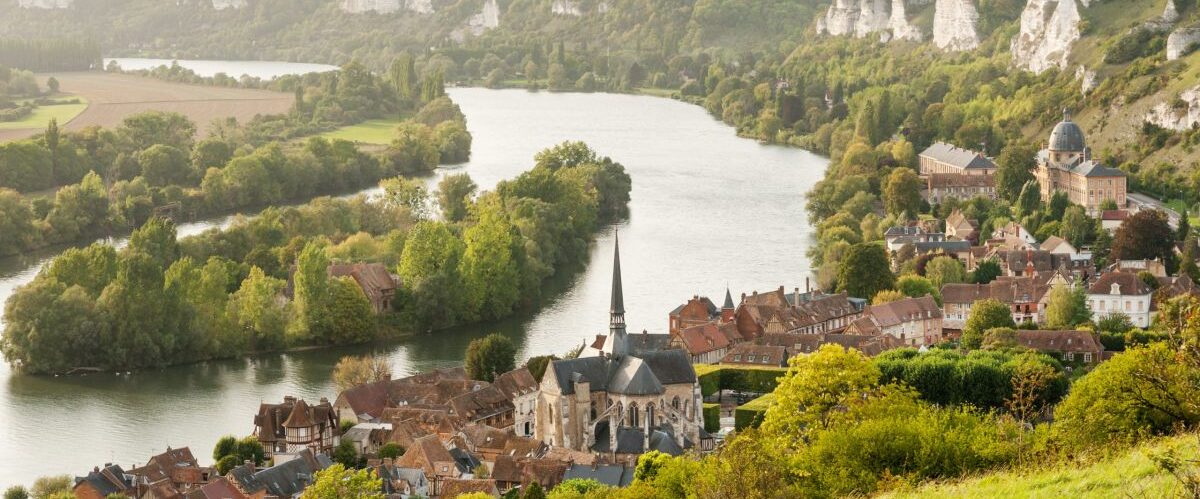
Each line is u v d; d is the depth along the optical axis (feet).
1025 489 607.78
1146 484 560.20
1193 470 555.69
